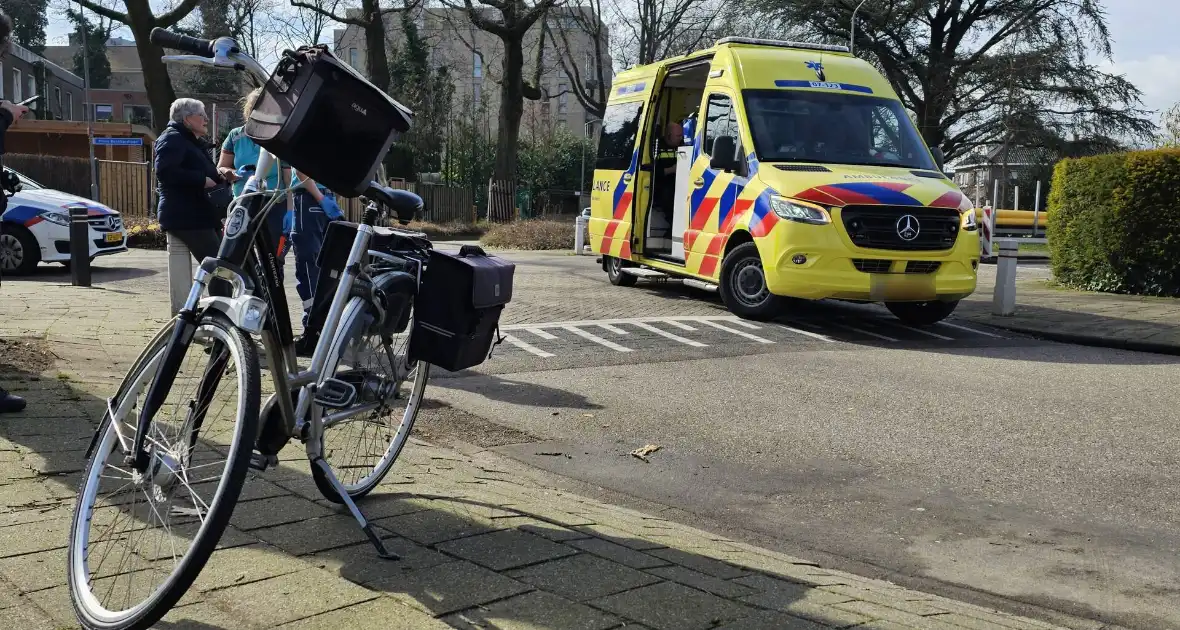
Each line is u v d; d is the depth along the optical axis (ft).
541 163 189.88
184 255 26.78
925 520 15.29
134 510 9.31
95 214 46.37
